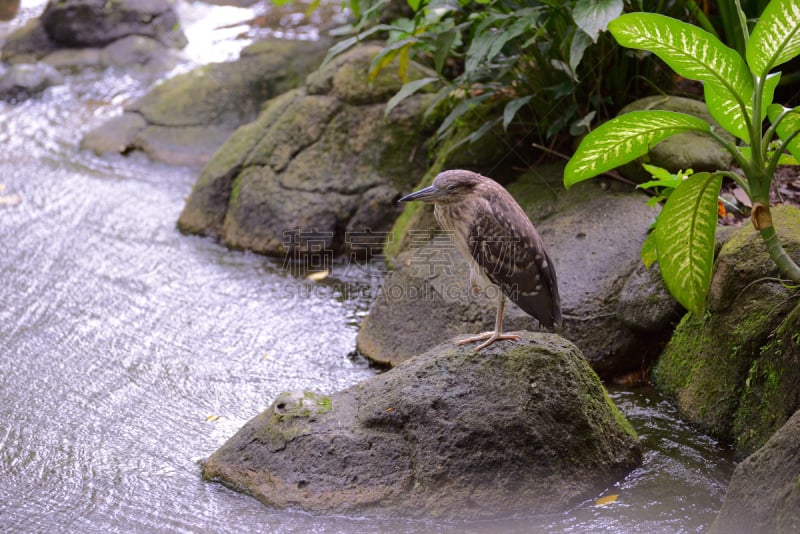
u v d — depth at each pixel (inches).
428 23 369.4
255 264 396.2
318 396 247.3
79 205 445.7
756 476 194.7
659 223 233.1
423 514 219.3
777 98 374.9
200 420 276.2
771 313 247.1
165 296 362.3
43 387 294.7
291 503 224.1
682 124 219.6
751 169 220.2
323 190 405.7
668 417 268.2
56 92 579.8
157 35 641.6
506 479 223.9
